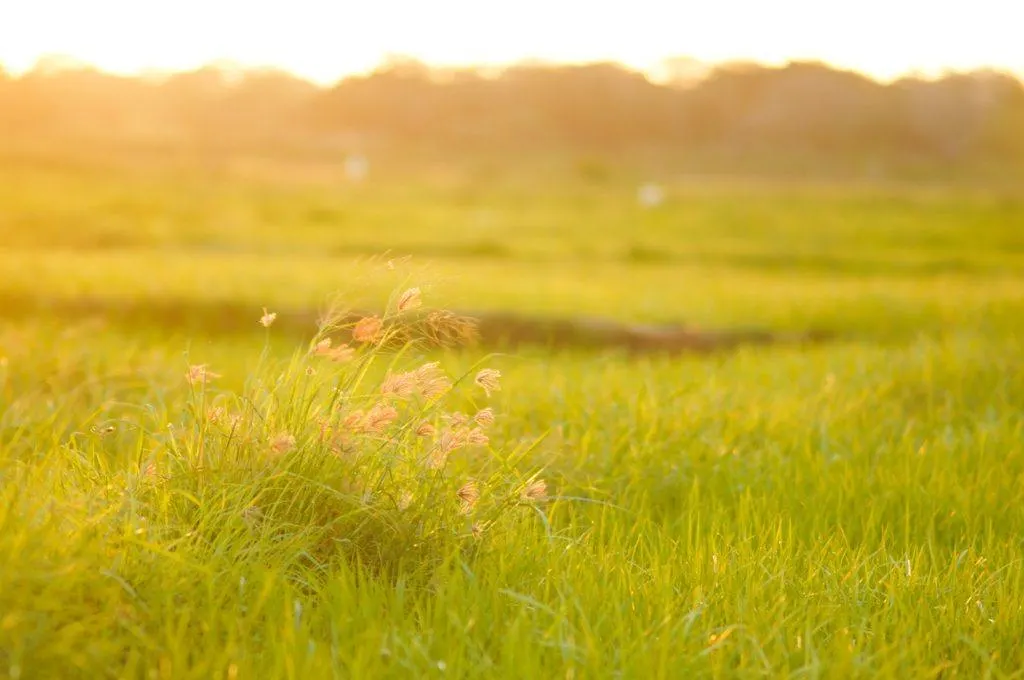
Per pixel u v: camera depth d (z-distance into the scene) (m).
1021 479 5.94
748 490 5.38
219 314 13.90
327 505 3.95
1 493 3.54
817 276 24.64
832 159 193.25
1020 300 15.12
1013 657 3.73
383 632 3.41
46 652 2.93
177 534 3.74
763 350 12.44
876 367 9.23
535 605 3.59
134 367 7.95
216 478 3.91
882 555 4.71
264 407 4.19
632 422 6.41
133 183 54.19
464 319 4.12
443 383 4.09
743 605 3.77
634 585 3.95
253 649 3.29
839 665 3.27
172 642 3.11
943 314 14.75
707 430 6.61
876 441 6.79
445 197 59.31
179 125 185.50
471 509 4.16
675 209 54.66
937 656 3.66
